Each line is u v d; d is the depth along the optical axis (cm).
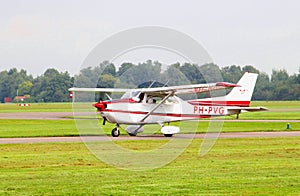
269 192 4722
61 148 7644
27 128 11894
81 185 5003
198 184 5056
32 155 6888
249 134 10250
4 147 7719
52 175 5481
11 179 5262
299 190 4797
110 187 4919
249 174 5550
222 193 4688
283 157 6775
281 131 11125
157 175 5525
